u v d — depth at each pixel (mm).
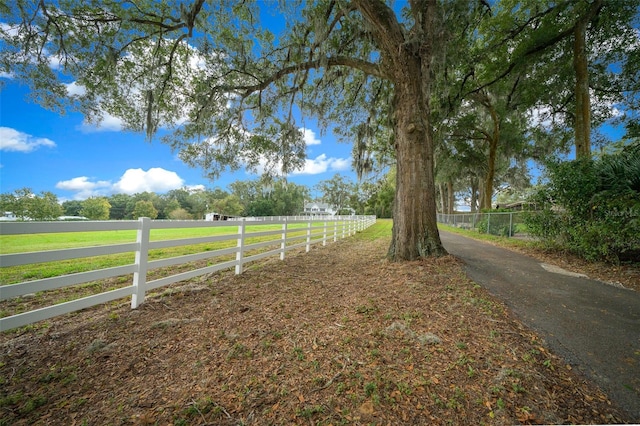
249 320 3414
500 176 27406
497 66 12469
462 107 16984
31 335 3020
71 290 4617
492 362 2398
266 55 8703
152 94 7570
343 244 11133
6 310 3717
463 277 4844
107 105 8281
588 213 6324
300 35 7812
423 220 6215
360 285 4824
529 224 7625
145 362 2512
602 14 10109
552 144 16250
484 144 21469
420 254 6121
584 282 4777
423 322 3188
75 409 1942
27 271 5516
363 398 2006
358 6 6051
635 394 2016
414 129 6195
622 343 2727
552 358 2465
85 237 13750
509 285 4582
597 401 1952
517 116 16281
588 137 10422
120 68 7828
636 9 9398
